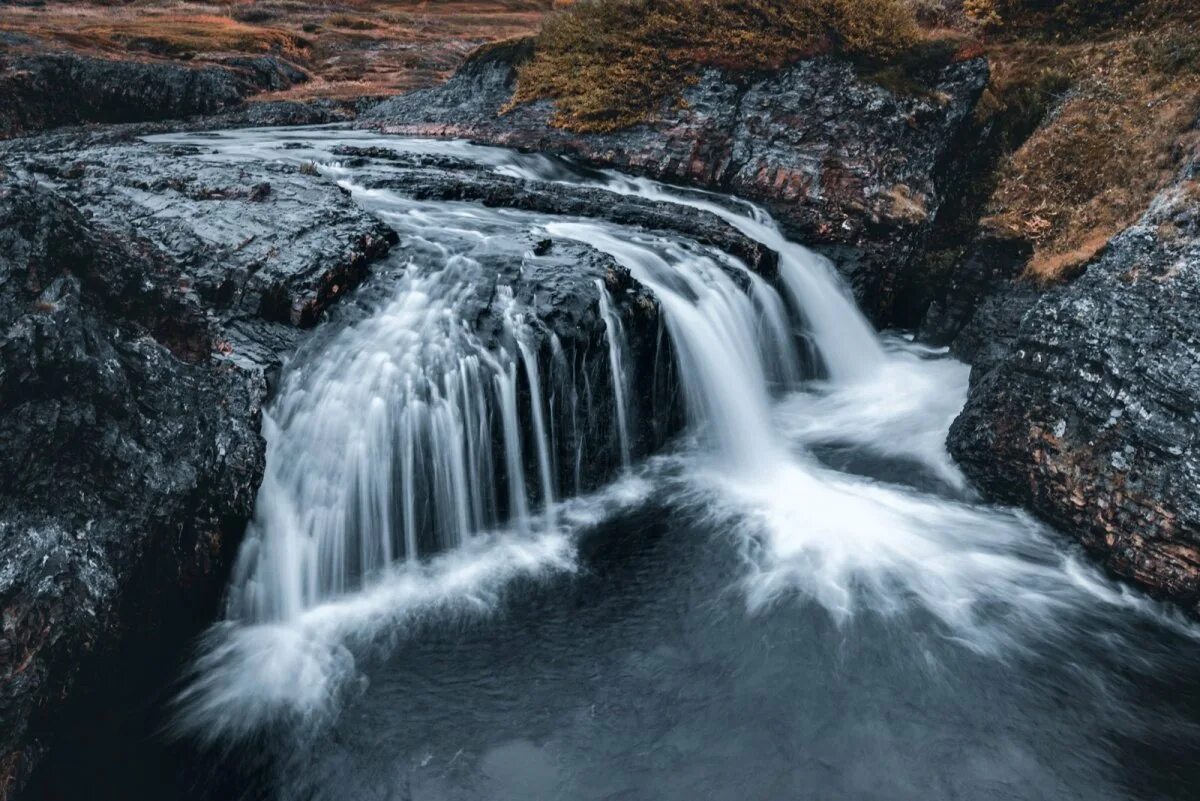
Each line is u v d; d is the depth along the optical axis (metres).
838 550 8.69
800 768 6.12
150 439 6.34
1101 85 14.09
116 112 25.47
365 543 8.08
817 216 14.96
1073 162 13.29
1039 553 8.70
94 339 6.10
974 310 13.73
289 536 7.57
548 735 6.36
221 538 6.88
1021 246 13.02
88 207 10.56
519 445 8.91
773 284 13.11
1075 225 12.26
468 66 21.56
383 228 10.13
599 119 17.55
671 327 10.62
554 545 8.70
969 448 10.02
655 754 6.22
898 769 6.13
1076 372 8.83
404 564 8.33
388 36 43.88
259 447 7.32
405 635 7.37
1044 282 11.70
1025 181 13.76
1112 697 6.84
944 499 9.76
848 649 7.27
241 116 24.91
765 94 16.33
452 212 12.39
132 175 11.58
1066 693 6.87
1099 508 8.34
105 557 5.73
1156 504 7.79
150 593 6.24
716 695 6.76
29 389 5.46
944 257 14.82
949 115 15.13
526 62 19.92
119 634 5.93
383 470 8.11
